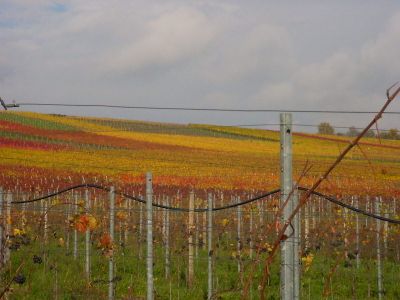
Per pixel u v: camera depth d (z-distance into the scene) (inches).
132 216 761.6
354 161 2167.8
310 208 768.3
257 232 559.5
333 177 1742.1
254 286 500.4
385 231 527.8
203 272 569.3
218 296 438.3
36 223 591.8
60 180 1689.2
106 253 351.3
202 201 1072.8
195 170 2049.7
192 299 474.9
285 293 251.3
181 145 2704.2
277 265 553.6
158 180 1792.6
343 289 512.4
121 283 500.4
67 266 534.0
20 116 3031.5
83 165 2021.4
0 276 367.9
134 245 660.1
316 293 498.0
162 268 582.9
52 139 2532.0
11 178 1676.9
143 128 3139.8
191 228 543.2
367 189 1467.8
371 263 571.2
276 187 1720.0
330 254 597.6
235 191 1583.4
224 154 2524.6
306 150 2529.5
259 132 3272.6
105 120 3282.5
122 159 2208.4
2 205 420.5
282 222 251.8
